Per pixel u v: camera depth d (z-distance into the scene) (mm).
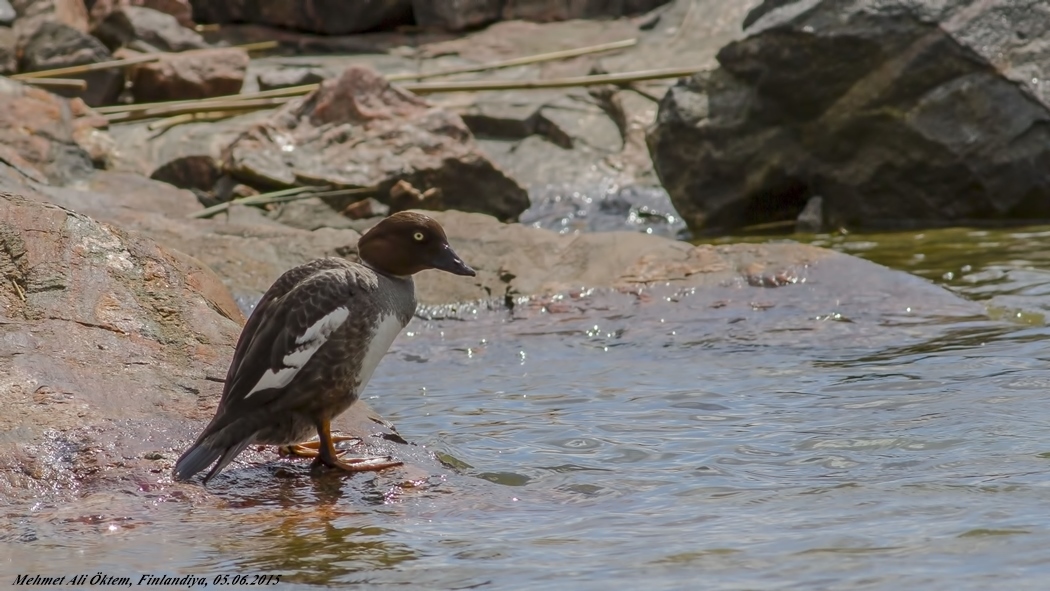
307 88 25094
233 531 7555
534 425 10461
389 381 12430
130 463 8250
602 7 30234
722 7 28266
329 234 16078
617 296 14617
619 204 23266
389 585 6695
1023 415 9891
